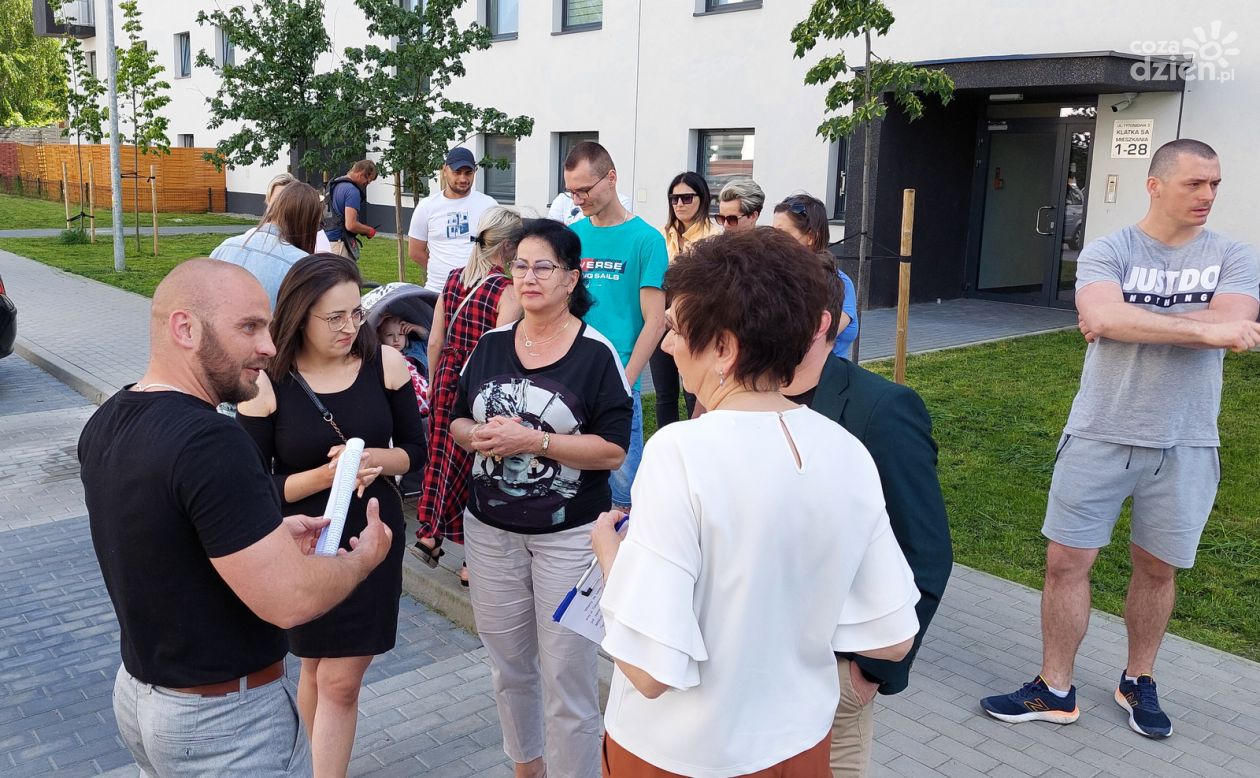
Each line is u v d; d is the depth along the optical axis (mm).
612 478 5109
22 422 8359
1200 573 5102
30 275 16781
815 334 1779
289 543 2105
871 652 1783
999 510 5957
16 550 5621
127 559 2049
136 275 16953
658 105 16406
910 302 13852
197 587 2074
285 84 12883
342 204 10625
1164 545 3525
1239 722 3719
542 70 18453
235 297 2139
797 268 1739
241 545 2020
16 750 3688
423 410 5246
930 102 13375
